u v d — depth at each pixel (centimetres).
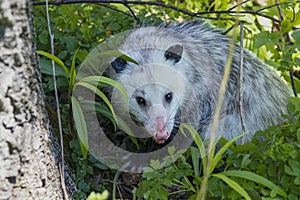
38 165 63
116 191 79
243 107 85
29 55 59
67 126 81
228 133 84
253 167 67
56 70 85
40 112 63
